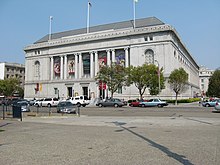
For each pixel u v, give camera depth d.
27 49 96.31
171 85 60.19
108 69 58.06
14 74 116.81
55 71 90.75
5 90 91.12
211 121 18.08
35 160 6.84
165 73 67.62
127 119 21.12
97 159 6.88
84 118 23.38
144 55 71.88
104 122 18.91
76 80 83.94
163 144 9.05
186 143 9.18
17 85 100.62
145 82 55.06
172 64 69.00
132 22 81.06
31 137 11.20
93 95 79.81
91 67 82.31
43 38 100.62
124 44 75.69
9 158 7.11
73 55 87.62
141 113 28.67
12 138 10.95
